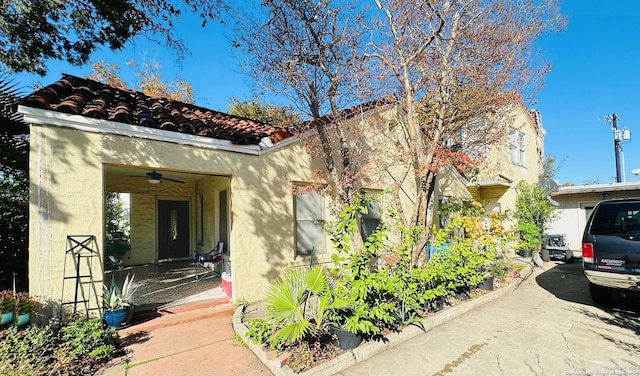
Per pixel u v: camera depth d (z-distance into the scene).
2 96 5.43
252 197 6.44
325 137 6.88
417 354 4.03
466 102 7.44
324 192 7.87
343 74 6.79
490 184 11.94
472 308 5.94
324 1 6.29
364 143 7.87
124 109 5.32
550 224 15.09
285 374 3.36
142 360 3.85
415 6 6.90
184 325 5.07
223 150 6.11
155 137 5.32
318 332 4.12
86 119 4.69
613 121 22.06
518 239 11.16
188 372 3.56
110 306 4.74
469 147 8.56
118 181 10.80
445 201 11.49
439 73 7.19
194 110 8.48
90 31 6.32
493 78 7.14
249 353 4.04
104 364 3.74
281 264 6.75
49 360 3.52
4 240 5.80
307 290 4.35
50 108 4.41
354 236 6.49
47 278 4.30
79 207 4.61
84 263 4.61
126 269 10.05
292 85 6.62
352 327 3.76
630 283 5.10
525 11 6.93
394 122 8.73
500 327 4.95
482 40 6.90
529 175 14.55
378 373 3.55
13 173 6.00
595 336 4.54
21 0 5.46
